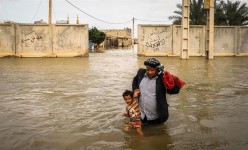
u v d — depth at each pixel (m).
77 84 11.02
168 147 4.71
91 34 60.09
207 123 5.95
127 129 5.58
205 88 10.16
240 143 4.86
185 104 7.65
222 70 16.61
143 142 4.93
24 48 28.47
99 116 6.49
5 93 9.20
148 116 5.66
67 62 22.14
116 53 38.81
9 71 15.65
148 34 30.44
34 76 13.45
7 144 4.85
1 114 6.68
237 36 31.94
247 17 42.66
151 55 30.55
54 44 28.77
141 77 5.75
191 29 30.98
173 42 30.59
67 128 5.66
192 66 19.22
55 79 12.40
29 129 5.60
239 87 10.41
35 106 7.46
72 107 7.34
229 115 6.55
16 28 28.25
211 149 4.63
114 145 4.80
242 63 22.16
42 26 28.44
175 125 5.82
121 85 10.79
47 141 4.97
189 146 4.75
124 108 7.20
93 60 24.47
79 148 4.68
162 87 5.55
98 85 10.78
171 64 20.88
